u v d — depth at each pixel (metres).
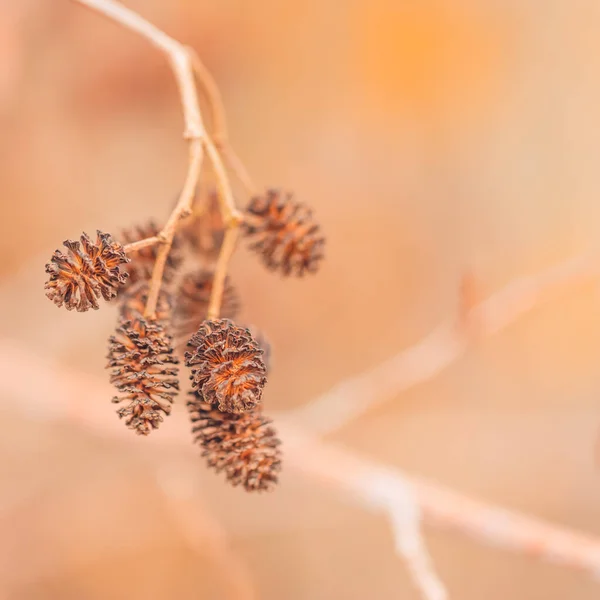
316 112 0.71
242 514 0.67
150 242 0.30
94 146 0.68
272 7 0.68
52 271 0.29
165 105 0.68
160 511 0.63
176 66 0.32
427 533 0.68
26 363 0.53
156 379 0.29
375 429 0.72
